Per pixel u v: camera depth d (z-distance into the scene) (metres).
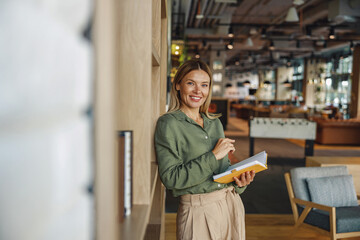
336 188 3.02
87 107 0.33
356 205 3.06
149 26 0.91
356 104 13.29
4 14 0.22
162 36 1.92
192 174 1.33
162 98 1.95
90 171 0.33
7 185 0.22
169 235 3.18
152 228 1.44
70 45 0.29
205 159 1.35
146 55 0.91
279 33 14.73
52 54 0.26
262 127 7.15
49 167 0.25
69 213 0.29
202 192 1.46
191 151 1.44
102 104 0.33
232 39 12.34
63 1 0.27
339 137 9.69
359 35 13.52
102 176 0.33
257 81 32.41
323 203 2.93
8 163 0.22
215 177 1.39
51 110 0.26
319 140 9.92
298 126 7.04
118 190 0.69
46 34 0.25
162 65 1.94
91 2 0.32
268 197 4.50
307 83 19.66
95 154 0.33
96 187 0.33
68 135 0.28
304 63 21.11
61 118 0.27
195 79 1.52
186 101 1.55
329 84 18.92
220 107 13.40
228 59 24.95
